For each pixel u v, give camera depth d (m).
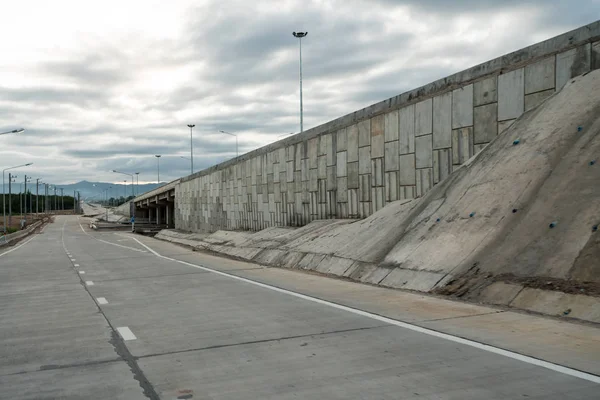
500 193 13.05
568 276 9.31
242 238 35.00
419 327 8.24
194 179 64.56
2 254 38.66
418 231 15.05
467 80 17.97
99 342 8.09
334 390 5.38
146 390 5.61
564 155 12.14
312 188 30.02
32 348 7.84
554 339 7.15
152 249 39.03
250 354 6.98
